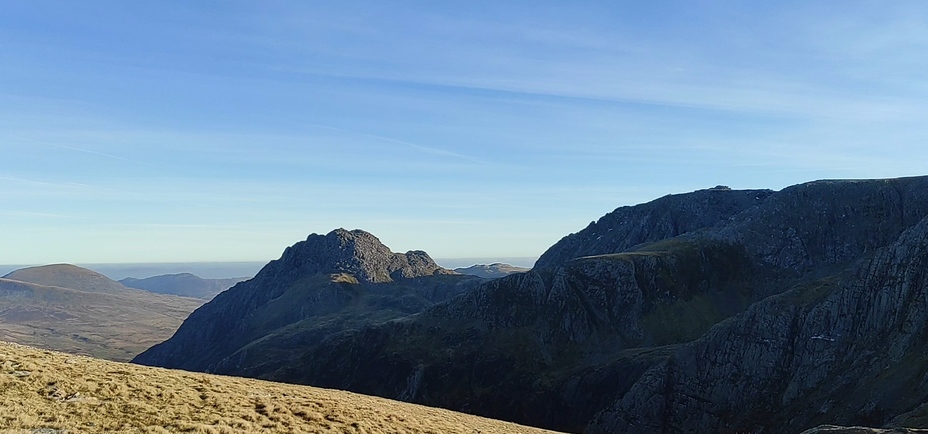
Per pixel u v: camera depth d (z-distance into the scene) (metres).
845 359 95.62
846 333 99.62
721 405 105.94
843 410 81.25
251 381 47.12
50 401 27.38
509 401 144.50
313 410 35.34
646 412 113.94
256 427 29.20
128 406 28.86
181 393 33.47
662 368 119.06
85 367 35.62
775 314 111.75
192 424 27.48
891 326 92.44
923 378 71.06
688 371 115.12
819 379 96.88
